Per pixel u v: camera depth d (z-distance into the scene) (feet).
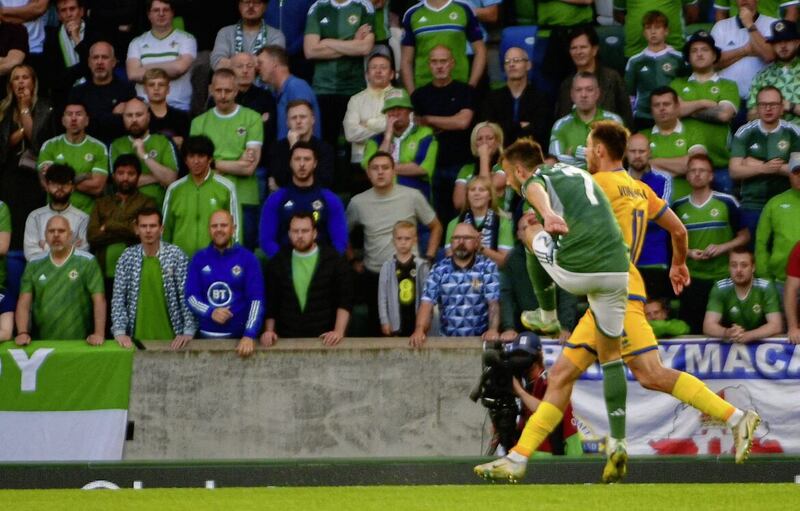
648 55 141.59
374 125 138.21
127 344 120.37
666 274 125.29
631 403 116.88
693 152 133.18
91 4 150.92
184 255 123.65
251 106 138.00
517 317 116.37
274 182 131.85
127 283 122.62
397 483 91.25
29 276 123.75
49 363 120.26
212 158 129.18
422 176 133.80
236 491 84.53
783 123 131.95
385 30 149.38
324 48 144.05
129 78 145.89
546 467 90.33
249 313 120.06
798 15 150.00
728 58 144.46
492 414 93.71
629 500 75.15
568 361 76.64
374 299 127.34
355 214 129.18
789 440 116.26
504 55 148.46
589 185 73.72
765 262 125.49
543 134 136.98
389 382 118.73
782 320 118.62
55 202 129.80
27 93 140.77
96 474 93.20
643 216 77.92
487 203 124.57
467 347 117.50
